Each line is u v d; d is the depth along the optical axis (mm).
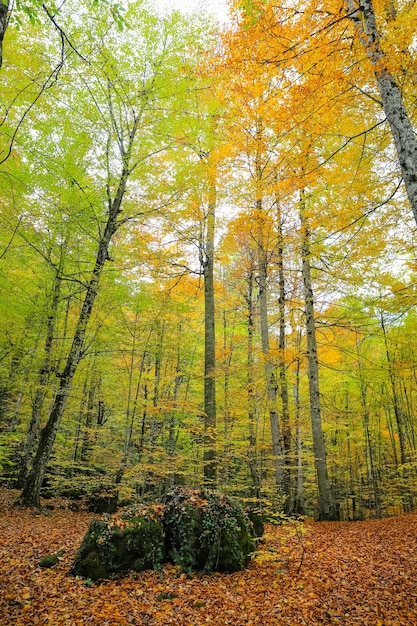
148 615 4285
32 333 11930
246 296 14977
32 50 7711
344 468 21984
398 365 9914
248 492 13742
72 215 8664
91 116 9148
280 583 5277
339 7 4992
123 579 5156
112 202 10852
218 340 17750
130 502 13289
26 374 11430
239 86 6070
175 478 14844
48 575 5125
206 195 10562
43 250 9953
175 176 9906
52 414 10148
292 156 6953
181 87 9211
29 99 7762
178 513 6062
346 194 7199
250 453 11758
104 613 4191
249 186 9664
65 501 12266
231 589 5070
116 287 10734
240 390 11164
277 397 13203
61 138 9531
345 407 17203
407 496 18375
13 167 7672
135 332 12852
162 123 9914
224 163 9500
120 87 9664
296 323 13102
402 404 18109
